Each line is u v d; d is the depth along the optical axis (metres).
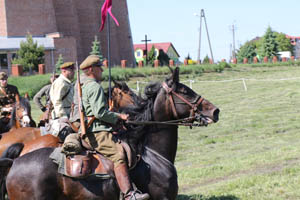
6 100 8.84
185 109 5.61
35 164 4.93
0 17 50.56
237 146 13.48
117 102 8.04
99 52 51.56
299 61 58.19
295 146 12.59
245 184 8.72
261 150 12.73
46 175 4.89
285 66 55.84
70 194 4.99
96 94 5.08
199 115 5.60
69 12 55.25
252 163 10.69
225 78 40.88
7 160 5.33
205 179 9.59
